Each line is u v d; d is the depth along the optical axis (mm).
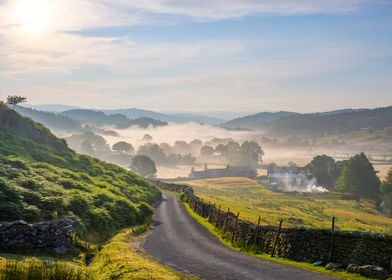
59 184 48562
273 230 31641
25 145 69438
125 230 41375
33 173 47188
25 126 80125
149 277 19938
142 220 50125
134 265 22328
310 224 89750
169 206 73250
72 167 69375
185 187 110312
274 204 155500
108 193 53219
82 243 29781
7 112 77688
